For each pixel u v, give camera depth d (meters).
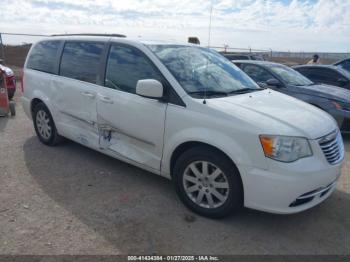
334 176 3.40
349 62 10.78
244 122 3.20
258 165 3.11
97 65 4.48
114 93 4.17
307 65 9.63
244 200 3.25
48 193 3.96
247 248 3.08
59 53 5.15
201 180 3.50
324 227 3.46
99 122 4.43
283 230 3.38
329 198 4.08
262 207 3.17
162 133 3.73
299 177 3.04
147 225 3.36
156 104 3.75
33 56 5.72
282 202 3.09
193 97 3.58
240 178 3.26
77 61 4.82
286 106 3.74
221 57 4.80
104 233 3.20
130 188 4.15
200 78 3.95
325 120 3.63
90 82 4.54
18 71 15.60
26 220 3.38
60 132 5.19
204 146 3.46
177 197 3.96
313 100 6.94
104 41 4.52
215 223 3.45
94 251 2.94
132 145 4.11
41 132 5.59
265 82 7.56
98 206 3.70
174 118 3.60
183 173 3.61
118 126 4.18
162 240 3.13
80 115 4.70
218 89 3.91
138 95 3.94
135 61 4.07
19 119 7.36
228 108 3.38
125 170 4.68
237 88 4.15
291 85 7.28
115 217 3.49
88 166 4.78
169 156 3.72
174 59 4.02
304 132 3.20
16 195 3.89
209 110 3.41
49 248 2.95
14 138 5.96
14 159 4.97
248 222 3.48
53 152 5.28
